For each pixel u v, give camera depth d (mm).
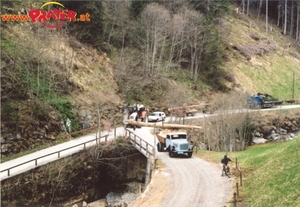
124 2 65188
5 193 24516
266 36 93062
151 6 61812
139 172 35938
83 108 42094
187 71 65562
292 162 21359
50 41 44656
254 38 87125
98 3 54500
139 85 54125
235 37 83188
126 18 61500
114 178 35094
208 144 40938
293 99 65938
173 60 65688
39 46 40875
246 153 32812
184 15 66375
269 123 48000
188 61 66188
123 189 34531
